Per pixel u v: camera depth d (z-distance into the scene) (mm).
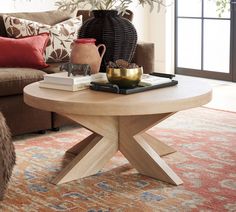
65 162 3152
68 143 3549
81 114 2543
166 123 4016
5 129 2596
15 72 3590
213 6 5762
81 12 4582
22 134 3785
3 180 2570
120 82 2734
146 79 2893
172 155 3244
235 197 2576
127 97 2615
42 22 4363
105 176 2902
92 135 3234
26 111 3613
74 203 2551
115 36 3260
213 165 3047
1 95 3480
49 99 2609
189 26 6039
